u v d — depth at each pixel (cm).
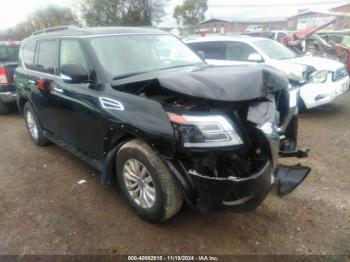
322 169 408
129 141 300
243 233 288
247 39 749
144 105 275
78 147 399
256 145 266
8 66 705
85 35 370
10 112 781
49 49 434
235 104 270
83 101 344
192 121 249
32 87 470
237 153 262
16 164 461
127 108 287
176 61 401
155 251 270
